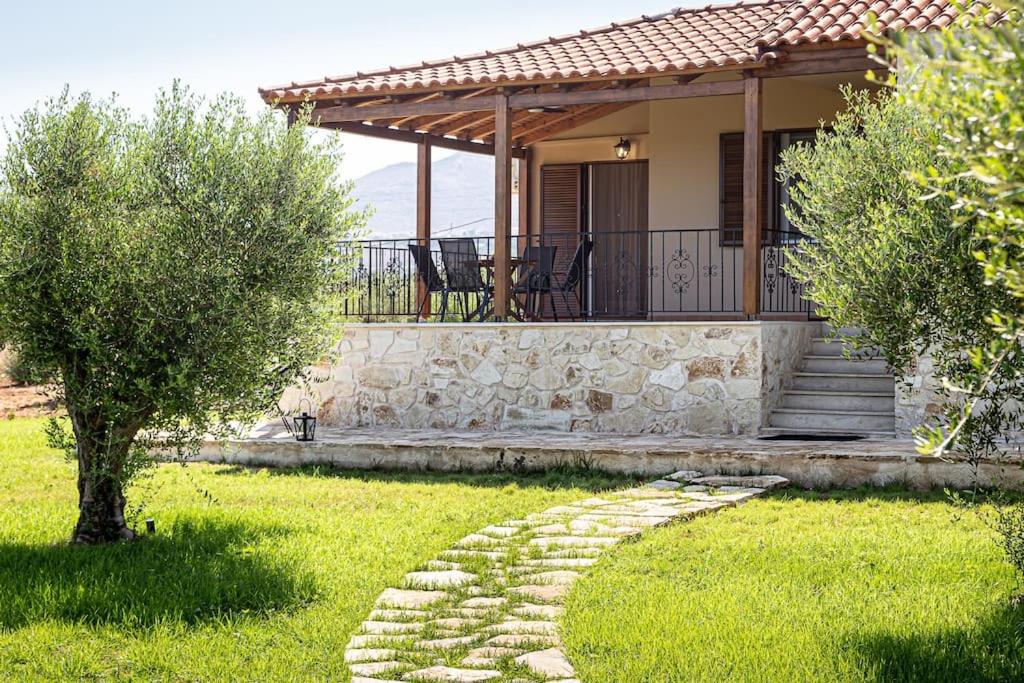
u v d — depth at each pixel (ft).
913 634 17.22
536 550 23.09
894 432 35.45
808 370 40.29
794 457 30.83
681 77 38.68
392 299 44.27
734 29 43.27
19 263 22.13
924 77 11.93
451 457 34.83
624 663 16.20
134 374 22.54
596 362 38.78
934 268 18.07
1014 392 18.74
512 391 39.88
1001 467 28.22
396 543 24.32
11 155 22.67
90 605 19.49
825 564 21.49
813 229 21.57
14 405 57.06
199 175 22.91
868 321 18.83
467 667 16.19
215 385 22.72
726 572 21.21
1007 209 11.57
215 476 34.37
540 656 16.58
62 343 22.88
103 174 22.85
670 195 46.68
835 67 35.76
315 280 24.09
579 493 30.01
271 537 24.98
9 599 19.77
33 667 16.60
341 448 36.06
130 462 23.52
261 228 22.71
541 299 45.75
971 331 18.30
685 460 32.12
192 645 17.49
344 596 20.13
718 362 37.11
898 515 26.08
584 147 51.37
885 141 20.06
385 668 16.21
